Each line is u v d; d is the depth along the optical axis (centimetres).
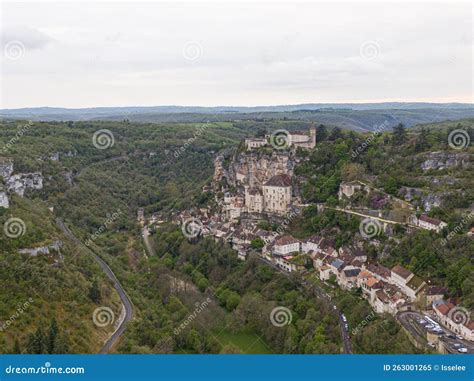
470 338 17088
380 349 17450
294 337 19500
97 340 18162
